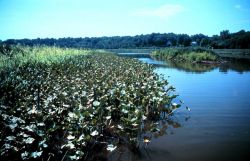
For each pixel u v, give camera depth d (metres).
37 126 6.48
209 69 26.95
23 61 15.07
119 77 14.09
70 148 5.73
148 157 6.27
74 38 109.25
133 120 7.05
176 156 6.29
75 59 22.12
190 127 8.30
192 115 9.57
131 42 123.19
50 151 6.16
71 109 8.36
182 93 13.62
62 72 15.37
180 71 24.88
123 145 6.99
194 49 46.88
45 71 14.64
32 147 6.07
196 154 6.38
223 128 8.18
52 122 6.88
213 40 94.12
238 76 20.64
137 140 7.10
